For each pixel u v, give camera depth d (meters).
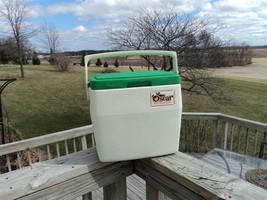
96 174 0.74
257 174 1.81
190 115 3.12
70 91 12.70
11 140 3.70
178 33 6.37
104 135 0.68
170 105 0.70
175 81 0.69
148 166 0.75
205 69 6.57
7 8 14.68
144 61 6.45
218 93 7.00
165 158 0.73
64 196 0.69
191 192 0.62
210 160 2.11
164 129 0.71
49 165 0.73
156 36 6.42
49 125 7.51
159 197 0.76
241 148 4.81
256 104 10.64
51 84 14.45
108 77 0.68
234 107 9.75
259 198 0.54
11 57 18.77
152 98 0.68
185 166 0.68
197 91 7.14
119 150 0.70
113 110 0.66
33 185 0.64
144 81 0.67
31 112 8.76
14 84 13.80
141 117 0.68
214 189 0.57
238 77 17.83
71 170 0.70
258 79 17.64
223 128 3.02
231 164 2.01
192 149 4.07
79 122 7.94
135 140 0.70
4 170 3.04
